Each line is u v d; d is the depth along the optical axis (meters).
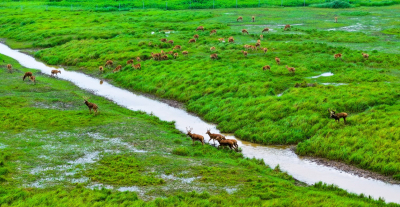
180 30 102.44
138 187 27.19
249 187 27.36
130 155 33.12
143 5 150.12
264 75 57.88
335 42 79.62
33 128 39.31
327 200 25.03
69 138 37.03
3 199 24.36
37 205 23.66
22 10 153.38
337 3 133.88
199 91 54.09
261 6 143.75
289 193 26.41
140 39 90.06
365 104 43.44
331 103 44.19
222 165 31.70
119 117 44.75
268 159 34.66
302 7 138.25
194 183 27.98
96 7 153.88
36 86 57.78
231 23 108.50
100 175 29.05
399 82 51.66
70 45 88.00
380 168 31.20
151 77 61.72
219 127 43.31
